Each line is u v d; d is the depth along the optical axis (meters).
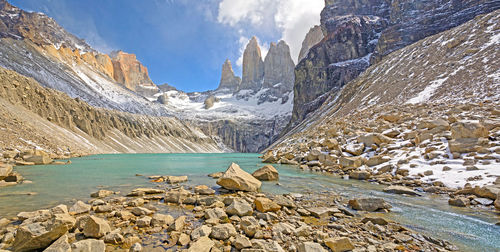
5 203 10.10
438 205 10.02
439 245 6.02
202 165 33.88
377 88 60.09
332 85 143.50
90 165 32.06
